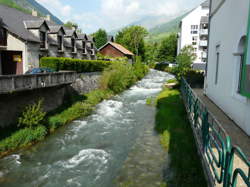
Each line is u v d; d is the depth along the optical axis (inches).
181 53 1304.1
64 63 617.3
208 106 397.4
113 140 385.1
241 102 262.5
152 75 1742.1
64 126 467.2
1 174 279.3
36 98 459.5
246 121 245.1
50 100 513.0
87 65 771.4
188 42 1993.1
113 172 271.3
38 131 393.1
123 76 944.3
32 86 401.1
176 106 565.0
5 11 713.0
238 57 291.0
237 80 295.1
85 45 1112.8
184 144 307.7
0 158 318.0
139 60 1617.9
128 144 361.4
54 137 406.3
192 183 205.2
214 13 455.2
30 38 652.1
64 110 535.2
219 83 383.6
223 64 359.9
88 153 335.6
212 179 159.5
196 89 650.8
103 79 842.8
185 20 1973.4
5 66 641.6
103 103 695.7
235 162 179.2
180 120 430.0
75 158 320.2
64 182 259.8
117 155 321.7
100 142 378.6
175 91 802.8
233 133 247.9
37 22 709.9
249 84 223.3
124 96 827.4
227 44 338.3
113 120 509.0
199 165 228.4
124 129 441.7
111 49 1747.0
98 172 277.1
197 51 1969.7
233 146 119.2
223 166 137.5
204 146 205.5
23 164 304.5
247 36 231.5
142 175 253.9
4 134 357.7
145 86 1109.7
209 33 503.8
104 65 941.8
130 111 589.9
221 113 344.8
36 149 353.4
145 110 596.4
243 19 264.7
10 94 350.6
